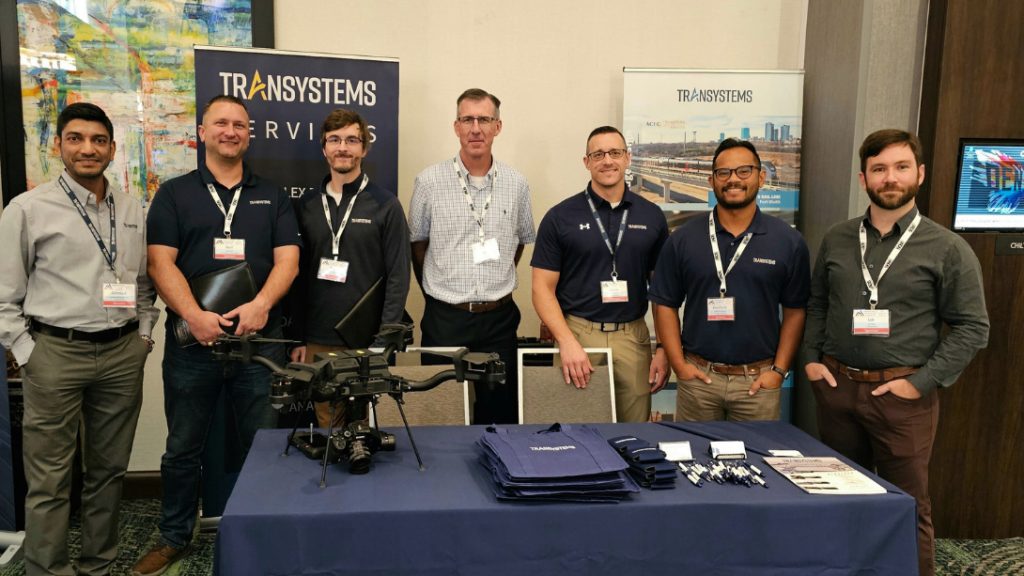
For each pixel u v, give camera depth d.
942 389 2.75
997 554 2.70
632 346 2.69
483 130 2.67
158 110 3.08
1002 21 2.56
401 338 1.77
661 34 3.40
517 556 1.45
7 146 2.99
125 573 2.48
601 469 1.52
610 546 1.48
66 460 2.22
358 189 2.71
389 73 2.96
